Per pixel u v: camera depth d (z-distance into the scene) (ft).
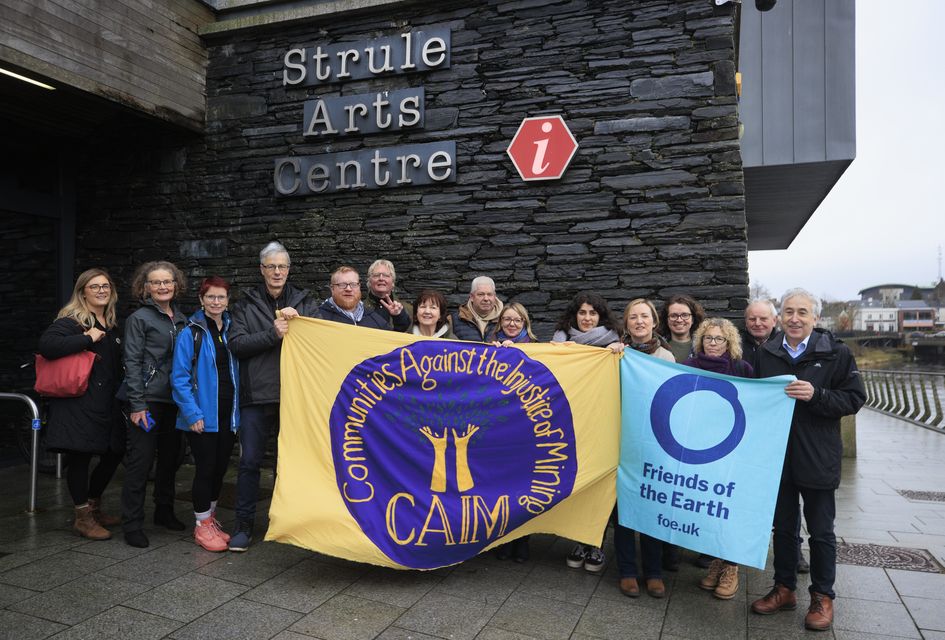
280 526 12.13
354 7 20.88
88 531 14.21
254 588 11.76
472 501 12.53
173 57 21.34
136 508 13.82
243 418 13.99
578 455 12.85
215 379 13.91
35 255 22.90
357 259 21.16
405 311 16.33
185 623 10.30
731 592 11.78
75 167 24.04
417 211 20.62
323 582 12.12
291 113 21.88
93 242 23.82
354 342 13.16
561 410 12.91
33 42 16.88
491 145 19.93
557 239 19.33
